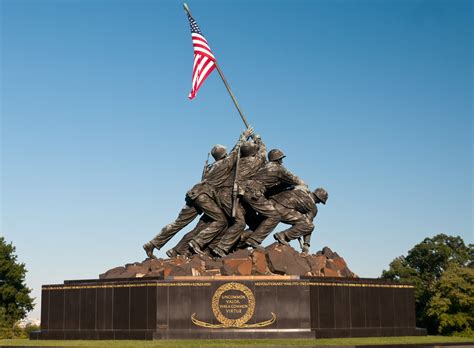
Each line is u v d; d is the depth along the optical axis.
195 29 46.34
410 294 42.56
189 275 37.75
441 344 35.59
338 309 38.34
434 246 95.88
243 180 43.66
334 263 43.47
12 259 92.25
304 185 44.75
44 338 39.06
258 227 42.94
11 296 90.12
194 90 45.47
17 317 89.81
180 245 44.03
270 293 36.53
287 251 40.44
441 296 73.12
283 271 39.12
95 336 37.53
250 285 36.53
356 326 39.06
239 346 31.69
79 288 38.97
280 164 44.59
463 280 72.12
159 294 36.34
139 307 36.78
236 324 36.09
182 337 35.75
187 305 36.25
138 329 36.56
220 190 43.84
